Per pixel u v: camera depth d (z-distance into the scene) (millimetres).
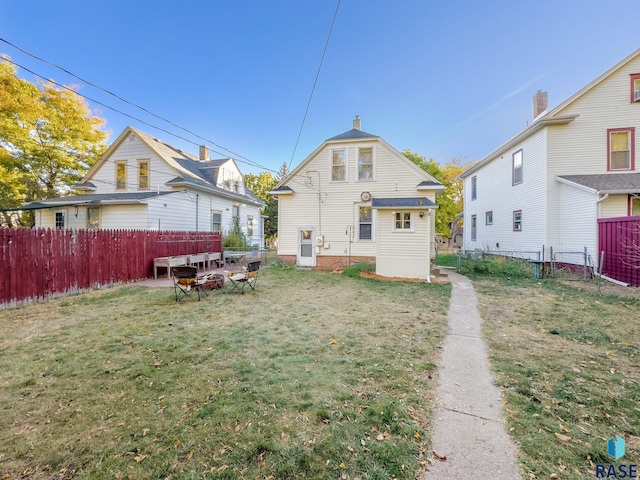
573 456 1981
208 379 3062
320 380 3016
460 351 3785
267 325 4883
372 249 11938
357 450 2041
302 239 12594
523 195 12461
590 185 9469
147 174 14914
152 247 10367
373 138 11758
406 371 3230
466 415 2453
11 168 17094
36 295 6594
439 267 11555
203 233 13633
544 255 10758
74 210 13789
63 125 18547
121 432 2248
